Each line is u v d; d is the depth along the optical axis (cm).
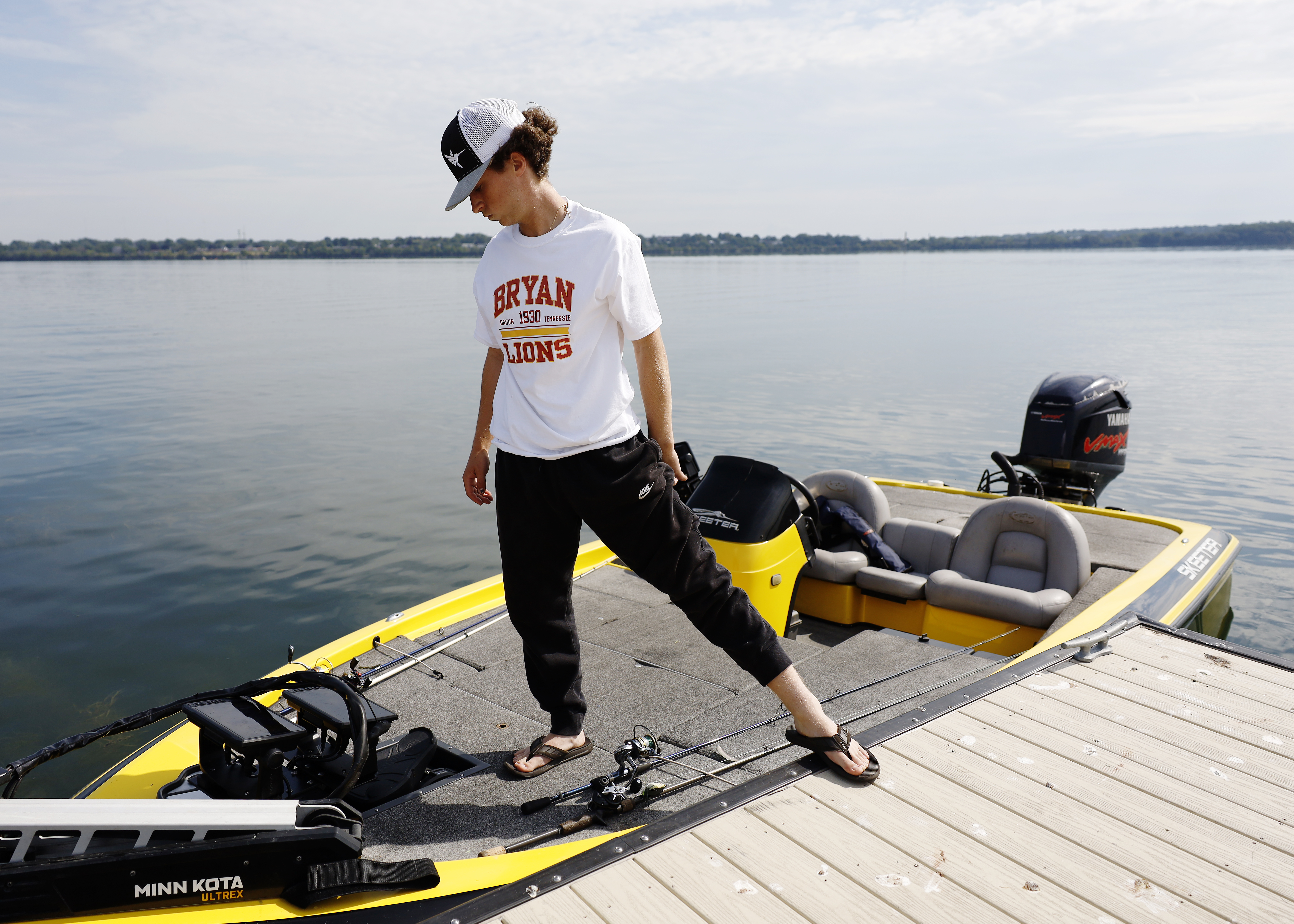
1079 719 255
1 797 188
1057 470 665
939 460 1172
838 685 318
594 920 173
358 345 2756
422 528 875
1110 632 312
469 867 196
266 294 6688
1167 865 188
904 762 232
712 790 245
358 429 1384
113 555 793
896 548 480
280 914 177
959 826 202
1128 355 2286
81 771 462
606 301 217
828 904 176
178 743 282
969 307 4384
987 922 170
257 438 1320
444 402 1647
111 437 1327
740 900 178
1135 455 1209
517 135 207
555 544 240
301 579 735
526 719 300
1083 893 179
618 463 214
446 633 383
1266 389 1733
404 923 176
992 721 254
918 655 346
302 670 251
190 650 605
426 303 5338
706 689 319
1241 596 679
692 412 1539
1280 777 223
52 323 3700
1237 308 3944
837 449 1238
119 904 174
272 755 202
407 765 254
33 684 559
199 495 997
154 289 7556
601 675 335
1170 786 219
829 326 3375
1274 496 992
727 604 221
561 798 239
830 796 216
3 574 746
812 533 430
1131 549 471
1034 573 434
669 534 218
